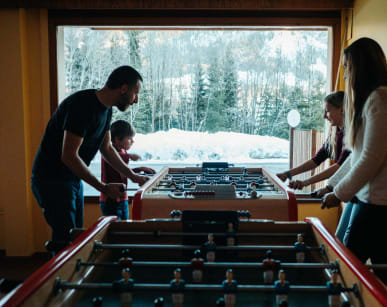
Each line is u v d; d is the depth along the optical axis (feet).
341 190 5.63
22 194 11.25
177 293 3.40
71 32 11.78
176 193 6.81
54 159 6.95
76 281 3.82
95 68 11.94
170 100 12.26
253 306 3.52
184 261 4.69
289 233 4.95
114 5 10.72
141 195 6.62
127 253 4.08
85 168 6.53
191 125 12.37
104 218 5.06
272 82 12.13
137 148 12.44
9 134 11.10
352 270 3.48
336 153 8.63
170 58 12.08
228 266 3.90
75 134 6.43
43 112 11.33
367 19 9.86
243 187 8.03
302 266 3.88
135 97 7.11
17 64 10.95
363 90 5.60
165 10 11.08
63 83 11.70
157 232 4.81
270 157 12.47
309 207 11.69
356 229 5.83
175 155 12.48
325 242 4.28
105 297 3.66
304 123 12.21
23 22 11.00
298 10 11.03
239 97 12.23
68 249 3.87
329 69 11.52
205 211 4.74
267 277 3.84
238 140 12.42
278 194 6.77
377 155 5.27
